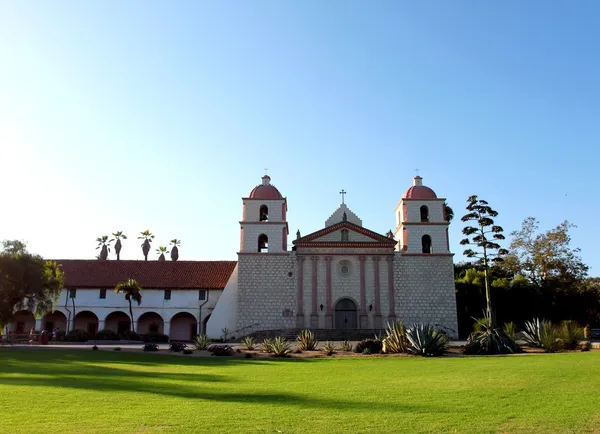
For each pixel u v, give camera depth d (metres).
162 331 64.69
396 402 14.58
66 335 58.06
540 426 11.39
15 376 20.98
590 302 69.19
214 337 58.69
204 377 21.56
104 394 16.05
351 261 58.53
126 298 61.44
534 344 38.31
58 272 53.03
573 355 30.55
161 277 65.38
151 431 11.01
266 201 60.12
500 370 22.45
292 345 43.97
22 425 11.58
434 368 24.61
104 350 37.03
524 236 74.56
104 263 67.75
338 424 11.70
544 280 71.62
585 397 14.84
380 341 38.00
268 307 57.00
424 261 58.38
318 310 57.03
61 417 12.45
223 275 66.12
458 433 10.87
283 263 58.19
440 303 57.22
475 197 46.41
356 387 17.97
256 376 22.02
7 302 44.97
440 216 59.88
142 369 24.91
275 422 11.90
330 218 63.94
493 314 46.12
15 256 45.78
